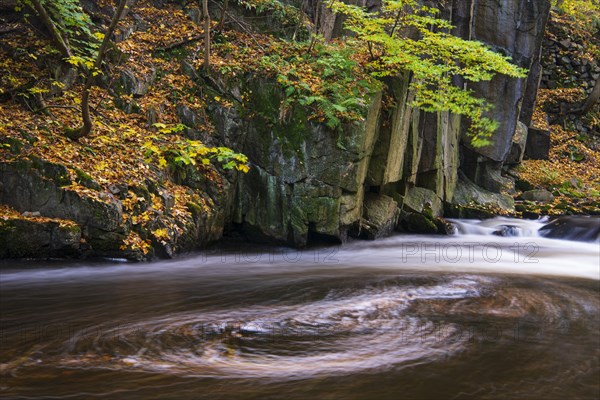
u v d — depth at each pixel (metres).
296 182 11.77
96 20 12.86
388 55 13.04
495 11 17.02
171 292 7.78
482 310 6.66
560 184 18.44
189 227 10.52
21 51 11.25
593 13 24.03
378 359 5.02
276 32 14.42
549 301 7.14
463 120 17.03
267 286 8.23
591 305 6.98
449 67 13.13
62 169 9.31
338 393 4.30
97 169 9.81
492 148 17.16
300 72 12.52
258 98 12.16
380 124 12.69
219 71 12.44
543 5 17.00
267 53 13.18
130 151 10.63
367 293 7.55
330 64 12.40
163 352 5.11
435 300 7.12
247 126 12.12
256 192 12.02
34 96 10.80
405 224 14.32
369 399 4.21
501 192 17.45
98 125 10.95
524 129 18.91
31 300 7.19
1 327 5.92
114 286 8.11
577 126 21.45
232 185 11.94
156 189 10.27
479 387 4.48
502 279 8.67
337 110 11.48
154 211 9.92
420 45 13.17
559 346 5.44
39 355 5.00
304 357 5.04
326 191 11.68
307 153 11.72
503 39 17.09
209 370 4.69
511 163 18.64
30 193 9.21
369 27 12.67
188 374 4.59
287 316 6.37
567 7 23.03
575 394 4.38
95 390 4.23
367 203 13.21
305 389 4.36
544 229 14.50
